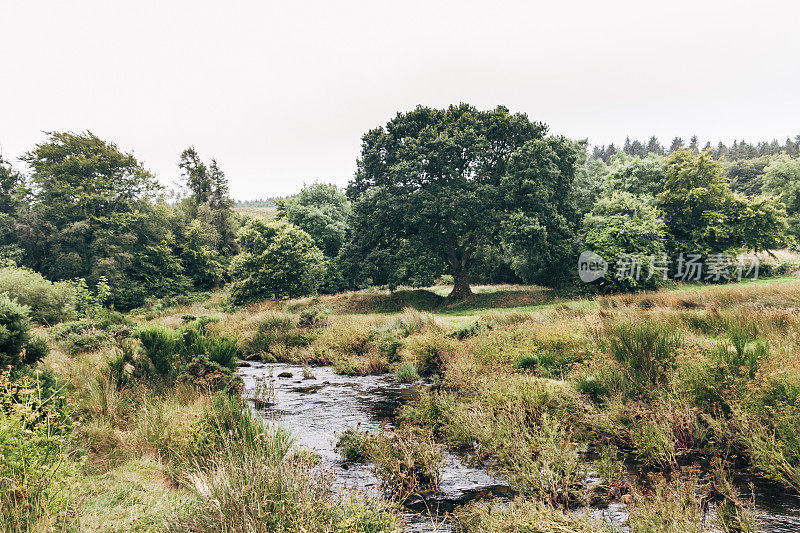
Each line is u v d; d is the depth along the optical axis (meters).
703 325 10.36
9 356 5.23
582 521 3.32
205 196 58.47
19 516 3.00
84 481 4.09
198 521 3.24
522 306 26.81
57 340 13.83
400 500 4.03
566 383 7.61
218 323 20.92
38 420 4.18
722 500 3.92
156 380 8.02
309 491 3.62
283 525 3.15
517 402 6.42
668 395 5.80
